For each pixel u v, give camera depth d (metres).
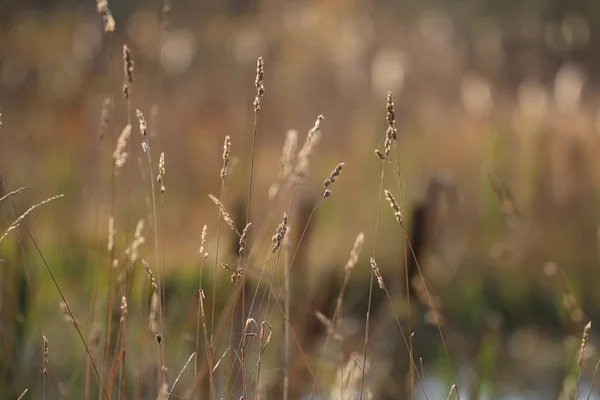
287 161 3.70
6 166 7.19
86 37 9.34
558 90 8.02
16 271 4.07
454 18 13.06
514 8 12.98
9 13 12.12
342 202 7.07
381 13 12.47
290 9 11.48
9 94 9.00
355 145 7.78
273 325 4.88
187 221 6.70
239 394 3.82
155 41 9.55
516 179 7.05
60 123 8.33
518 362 5.20
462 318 5.65
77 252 5.86
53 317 5.20
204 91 8.63
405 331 5.21
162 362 2.95
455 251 6.56
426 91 9.45
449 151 7.61
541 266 6.37
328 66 9.43
